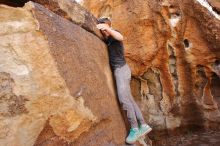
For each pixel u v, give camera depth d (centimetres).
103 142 296
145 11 615
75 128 247
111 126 324
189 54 649
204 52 650
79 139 254
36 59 219
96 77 309
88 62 297
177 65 650
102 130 300
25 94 209
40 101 215
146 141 455
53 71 227
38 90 215
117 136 336
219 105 673
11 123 200
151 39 619
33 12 222
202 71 668
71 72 252
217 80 673
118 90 360
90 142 271
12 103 203
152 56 620
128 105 357
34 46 219
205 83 672
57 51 238
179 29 635
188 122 654
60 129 231
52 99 223
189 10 646
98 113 289
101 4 661
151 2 621
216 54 646
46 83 221
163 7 627
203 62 654
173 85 648
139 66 627
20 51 212
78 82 260
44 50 224
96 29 359
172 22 634
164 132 643
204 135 630
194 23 650
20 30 215
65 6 287
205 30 647
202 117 657
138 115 363
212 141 592
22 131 204
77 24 313
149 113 653
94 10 669
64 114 233
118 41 366
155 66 631
